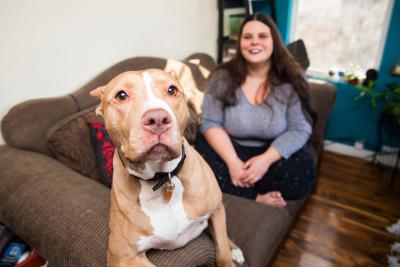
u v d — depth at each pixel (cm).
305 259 154
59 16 137
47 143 126
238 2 268
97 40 158
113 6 162
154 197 74
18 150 121
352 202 200
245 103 154
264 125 150
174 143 64
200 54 228
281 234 135
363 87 235
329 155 266
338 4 250
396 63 225
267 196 141
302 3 266
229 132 159
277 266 150
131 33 178
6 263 111
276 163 147
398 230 171
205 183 83
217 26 265
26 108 123
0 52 120
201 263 83
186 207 79
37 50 132
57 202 93
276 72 154
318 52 274
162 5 197
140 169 70
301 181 144
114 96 71
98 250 79
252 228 112
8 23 120
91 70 158
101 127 124
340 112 260
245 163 147
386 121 237
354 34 250
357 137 258
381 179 226
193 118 164
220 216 90
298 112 152
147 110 63
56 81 143
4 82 124
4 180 106
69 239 83
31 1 125
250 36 146
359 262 153
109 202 94
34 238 91
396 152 235
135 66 167
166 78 74
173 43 217
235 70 157
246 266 101
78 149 120
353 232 173
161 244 79
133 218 74
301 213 189
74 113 137
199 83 198
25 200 97
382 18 233
